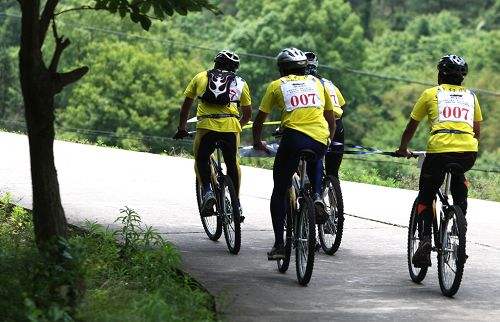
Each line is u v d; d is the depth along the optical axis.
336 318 19.25
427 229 22.19
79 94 147.75
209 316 18.17
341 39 160.88
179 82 151.12
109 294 18.78
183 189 37.34
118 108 148.88
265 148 23.77
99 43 152.12
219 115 25.92
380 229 30.84
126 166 43.50
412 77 173.12
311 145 22.52
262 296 20.89
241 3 177.25
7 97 142.00
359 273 23.98
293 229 22.77
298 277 22.28
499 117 159.50
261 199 36.03
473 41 185.88
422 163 22.66
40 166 18.14
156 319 16.80
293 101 22.75
